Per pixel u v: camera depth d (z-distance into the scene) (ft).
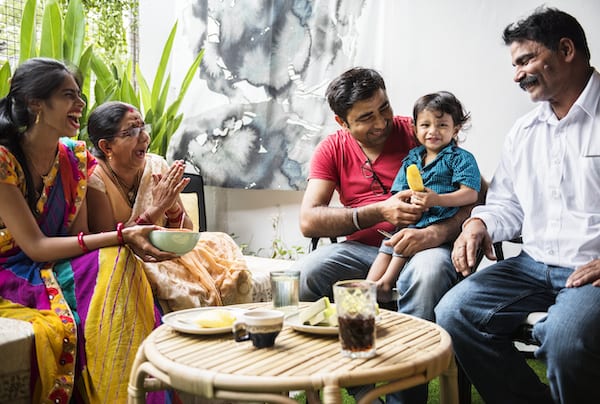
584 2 8.66
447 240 6.84
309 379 3.44
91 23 11.60
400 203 6.67
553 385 5.20
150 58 12.61
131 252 6.12
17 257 6.22
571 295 5.31
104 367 5.64
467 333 5.78
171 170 6.82
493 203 6.84
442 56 9.78
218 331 4.39
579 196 6.01
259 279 7.75
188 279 6.82
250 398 3.49
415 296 6.33
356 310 3.80
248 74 11.35
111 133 6.91
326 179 7.62
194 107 11.93
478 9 9.45
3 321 5.51
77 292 5.93
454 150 7.14
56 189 6.43
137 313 5.92
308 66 10.81
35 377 5.28
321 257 7.08
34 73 6.12
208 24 11.72
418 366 3.73
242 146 11.49
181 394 6.05
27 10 9.05
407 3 9.98
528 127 6.51
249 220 11.76
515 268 6.29
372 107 7.18
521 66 6.16
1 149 5.98
